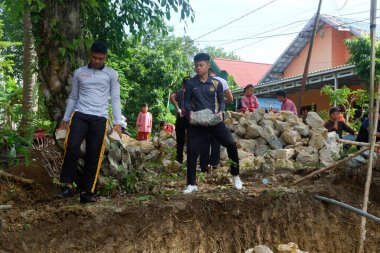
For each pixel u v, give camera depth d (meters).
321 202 5.70
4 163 6.00
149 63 21.86
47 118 6.30
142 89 21.56
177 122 7.71
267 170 7.01
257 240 5.12
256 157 8.14
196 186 5.55
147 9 7.50
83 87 5.01
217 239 4.97
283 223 5.34
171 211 4.89
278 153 8.05
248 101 9.78
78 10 5.78
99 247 4.46
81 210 4.64
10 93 8.43
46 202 5.19
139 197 5.16
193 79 5.49
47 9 5.58
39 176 5.48
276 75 24.64
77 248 4.40
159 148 9.06
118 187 5.47
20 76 19.44
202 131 5.48
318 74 16.66
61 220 4.56
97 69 5.05
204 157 6.79
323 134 8.52
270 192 5.48
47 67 5.68
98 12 6.84
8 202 5.00
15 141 6.13
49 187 5.44
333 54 21.48
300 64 23.52
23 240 4.30
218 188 5.72
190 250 4.82
